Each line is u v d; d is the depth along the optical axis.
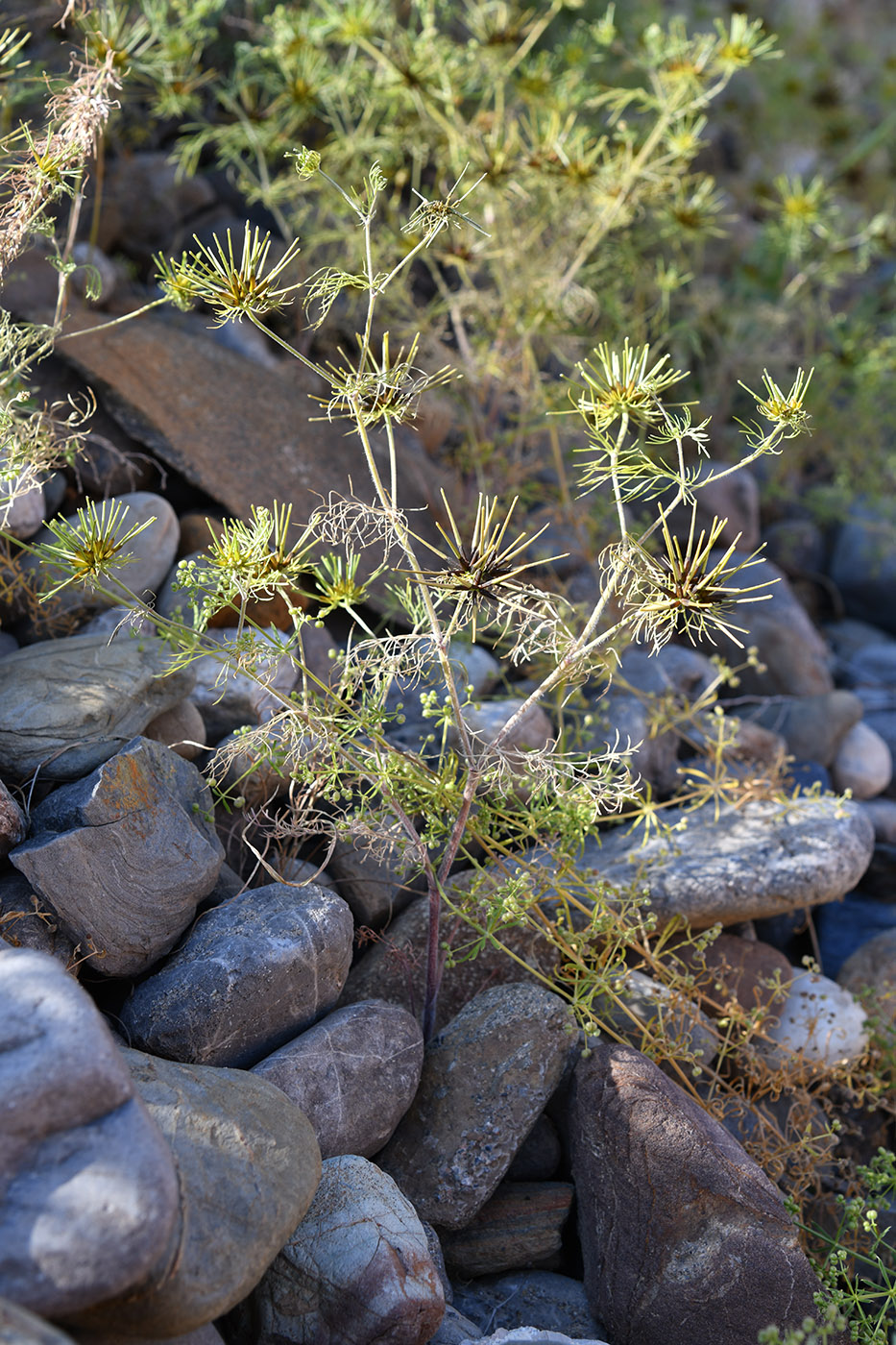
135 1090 1.65
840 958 3.30
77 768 2.33
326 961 2.23
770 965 2.94
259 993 2.15
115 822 2.19
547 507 3.91
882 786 3.75
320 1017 2.30
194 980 2.13
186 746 2.57
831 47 6.20
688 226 3.87
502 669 3.21
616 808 2.47
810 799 3.11
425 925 2.61
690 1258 2.12
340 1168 2.05
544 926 2.57
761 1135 2.54
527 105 3.97
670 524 4.14
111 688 2.39
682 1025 2.62
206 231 4.16
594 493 3.83
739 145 5.82
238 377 3.44
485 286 4.43
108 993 2.27
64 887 2.10
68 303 3.38
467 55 3.68
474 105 4.34
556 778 2.32
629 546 1.98
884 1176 2.38
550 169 3.39
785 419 1.92
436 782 2.24
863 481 4.79
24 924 2.09
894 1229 2.57
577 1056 2.41
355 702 2.97
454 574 1.97
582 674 2.35
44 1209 1.45
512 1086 2.29
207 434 3.21
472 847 2.84
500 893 2.26
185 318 3.89
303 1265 1.91
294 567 2.07
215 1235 1.67
